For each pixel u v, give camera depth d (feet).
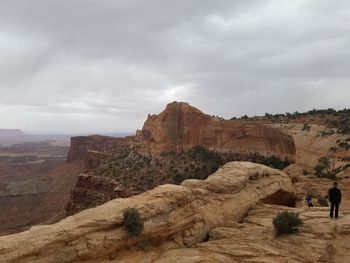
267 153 270.05
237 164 86.22
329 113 313.32
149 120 357.61
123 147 413.18
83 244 44.73
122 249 48.24
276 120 325.01
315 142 239.50
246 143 285.64
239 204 71.15
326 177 145.38
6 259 39.14
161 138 327.67
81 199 299.17
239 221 68.23
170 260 46.96
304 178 142.61
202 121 318.24
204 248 51.96
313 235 53.98
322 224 58.03
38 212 374.84
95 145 598.34
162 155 316.60
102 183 292.61
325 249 49.06
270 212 70.28
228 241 54.13
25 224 330.13
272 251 48.75
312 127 269.23
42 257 41.52
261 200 78.59
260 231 58.23
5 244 40.40
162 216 53.72
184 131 322.75
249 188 78.59
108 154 401.70
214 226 61.93
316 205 94.84
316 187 122.52
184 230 56.59
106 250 46.16
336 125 257.55
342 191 114.62
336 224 57.41
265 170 89.35
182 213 57.21
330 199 61.36
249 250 49.49
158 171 295.28
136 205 52.19
